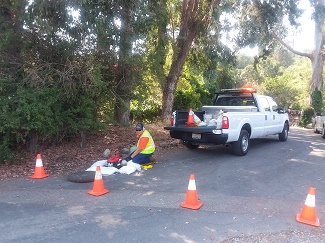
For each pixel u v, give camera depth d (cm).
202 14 1323
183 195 528
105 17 700
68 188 569
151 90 1266
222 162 798
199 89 2014
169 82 1460
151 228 396
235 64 1352
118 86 934
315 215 417
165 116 1473
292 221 421
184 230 391
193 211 455
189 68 1711
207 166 750
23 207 469
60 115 786
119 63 877
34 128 722
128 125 1191
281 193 545
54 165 741
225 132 803
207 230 391
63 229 393
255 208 469
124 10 748
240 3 1202
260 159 844
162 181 614
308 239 367
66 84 764
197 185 590
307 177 660
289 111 2509
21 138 726
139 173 678
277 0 1220
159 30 1036
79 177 622
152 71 1041
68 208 466
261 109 995
